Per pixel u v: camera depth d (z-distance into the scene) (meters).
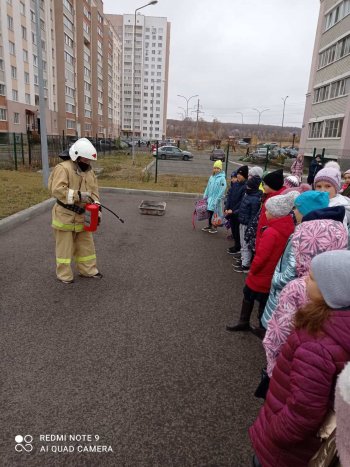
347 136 25.91
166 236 7.22
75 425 2.38
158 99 114.00
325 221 2.27
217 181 7.27
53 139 19.23
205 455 2.21
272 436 1.49
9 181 12.13
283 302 2.13
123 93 113.12
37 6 11.14
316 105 31.83
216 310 4.14
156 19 109.00
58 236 4.47
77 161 4.36
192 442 2.29
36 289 4.40
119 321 3.75
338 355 1.32
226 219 6.46
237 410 2.59
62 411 2.48
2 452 2.16
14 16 41.44
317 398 1.33
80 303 4.10
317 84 31.56
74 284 4.61
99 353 3.17
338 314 1.37
